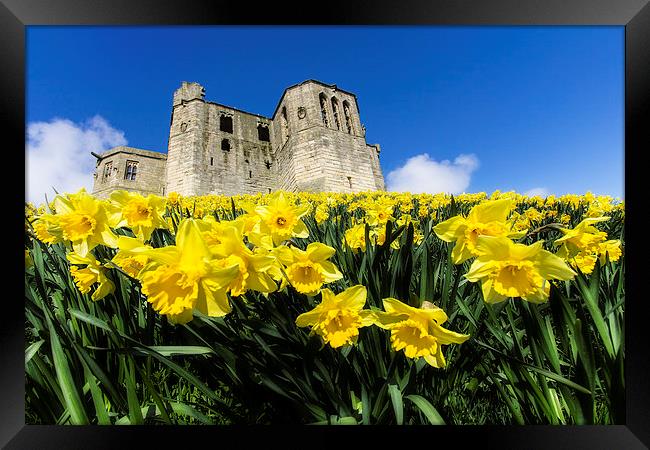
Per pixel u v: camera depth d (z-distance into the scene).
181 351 0.98
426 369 1.10
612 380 0.95
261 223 1.32
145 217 1.33
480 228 0.98
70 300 1.26
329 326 0.95
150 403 1.11
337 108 36.97
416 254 1.54
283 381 1.03
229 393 1.22
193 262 0.86
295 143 34.53
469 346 1.08
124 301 1.25
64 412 1.00
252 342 1.13
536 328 0.96
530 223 3.25
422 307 0.92
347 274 1.62
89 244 1.21
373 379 1.07
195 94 38.94
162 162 41.41
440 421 0.76
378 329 1.07
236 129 40.09
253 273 0.99
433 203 5.27
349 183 34.12
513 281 0.90
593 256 1.26
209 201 6.59
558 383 0.94
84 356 0.90
